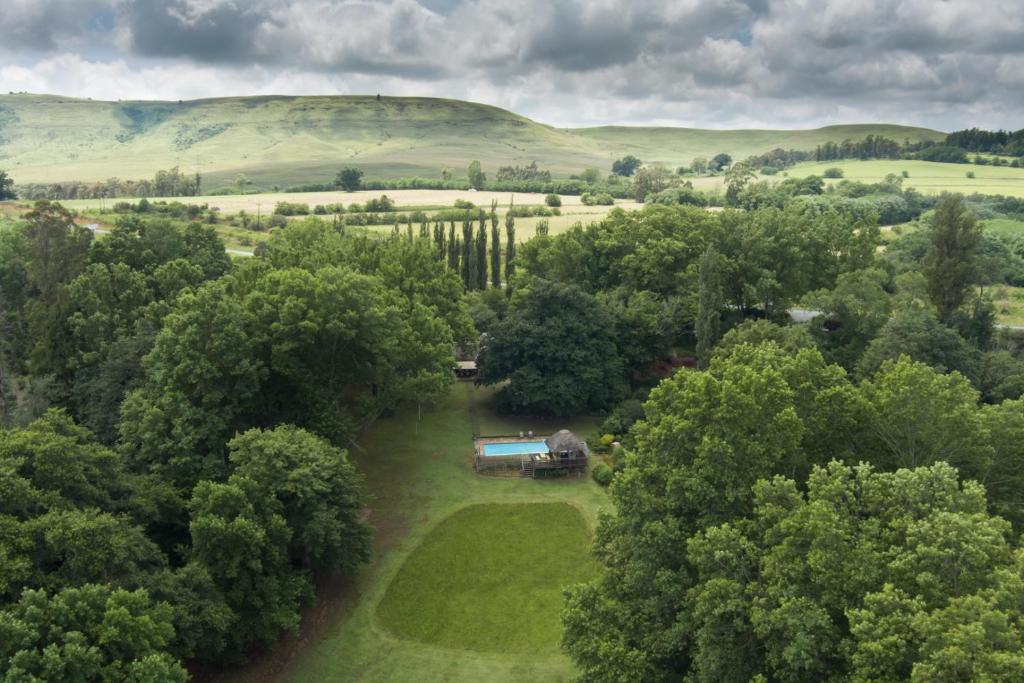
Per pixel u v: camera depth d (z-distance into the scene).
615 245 101.00
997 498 42.25
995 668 23.44
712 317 80.94
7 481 35.62
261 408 62.81
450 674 44.94
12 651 30.02
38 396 64.19
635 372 90.50
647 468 42.56
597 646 36.50
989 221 176.12
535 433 82.00
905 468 38.28
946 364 72.75
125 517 40.78
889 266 109.31
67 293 74.69
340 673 44.75
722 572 34.19
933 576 28.41
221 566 42.50
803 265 96.00
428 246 99.12
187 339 55.84
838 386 44.72
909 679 25.77
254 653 45.97
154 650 34.34
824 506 32.12
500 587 54.06
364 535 53.00
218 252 105.50
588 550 59.06
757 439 40.56
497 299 99.75
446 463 74.31
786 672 30.42
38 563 35.09
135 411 54.03
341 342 65.81
